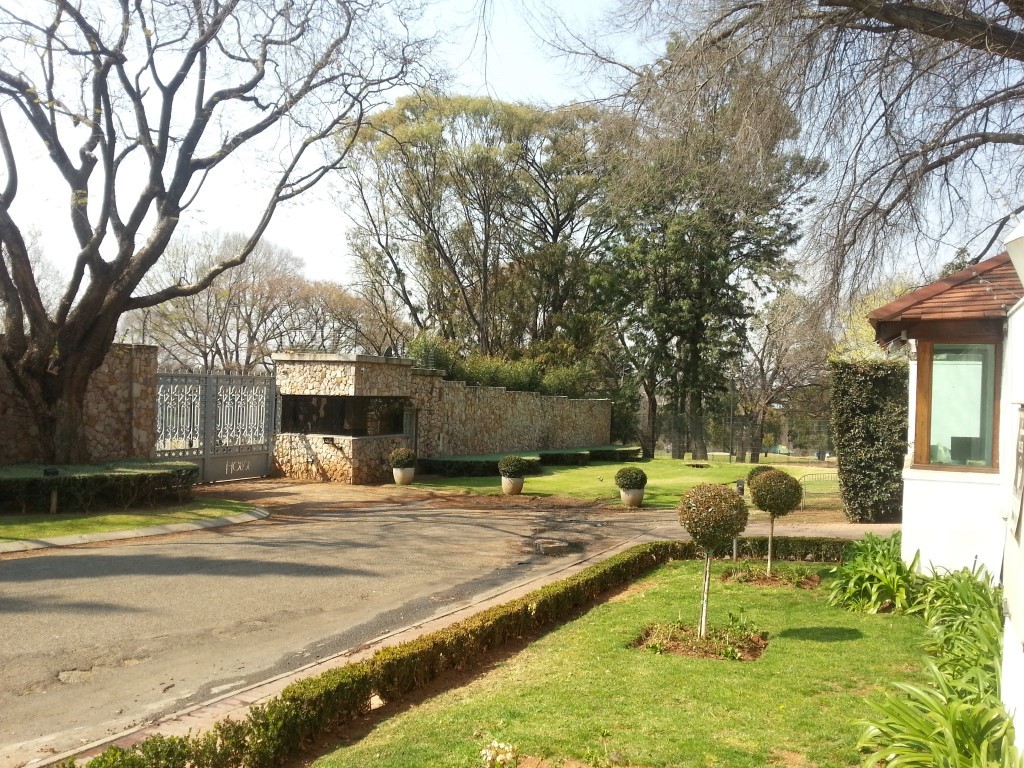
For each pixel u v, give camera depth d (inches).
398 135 1277.1
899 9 325.1
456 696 213.9
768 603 316.8
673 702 196.7
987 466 311.6
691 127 386.0
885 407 557.6
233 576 357.4
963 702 158.4
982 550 303.1
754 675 219.8
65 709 199.2
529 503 713.6
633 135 405.4
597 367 1674.5
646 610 308.7
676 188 425.1
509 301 1514.5
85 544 419.2
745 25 367.6
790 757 160.4
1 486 469.1
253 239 641.6
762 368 1606.8
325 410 831.1
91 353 585.6
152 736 160.1
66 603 296.0
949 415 317.7
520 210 1481.3
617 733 174.9
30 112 547.5
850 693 202.4
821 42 359.6
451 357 1082.1
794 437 1696.6
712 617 292.0
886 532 502.0
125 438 657.6
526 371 1301.7
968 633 229.5
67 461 572.4
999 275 308.7
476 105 1294.3
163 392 702.5
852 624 277.3
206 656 246.5
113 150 572.1
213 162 625.6
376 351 1704.0
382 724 193.3
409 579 373.4
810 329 445.1
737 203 417.4
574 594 320.5
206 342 1557.6
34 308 557.6
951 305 306.3
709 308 1359.5
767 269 1119.0
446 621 297.4
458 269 1472.7
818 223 418.3
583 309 1547.7
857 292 421.4
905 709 159.0
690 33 386.0
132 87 582.2
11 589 312.0
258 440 821.9
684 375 1412.4
